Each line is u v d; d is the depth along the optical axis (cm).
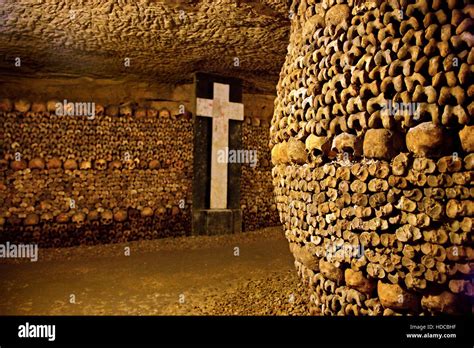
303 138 337
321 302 335
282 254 682
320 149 309
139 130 813
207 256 669
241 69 768
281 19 517
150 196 820
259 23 530
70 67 718
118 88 812
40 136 740
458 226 238
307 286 370
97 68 728
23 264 618
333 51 299
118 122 796
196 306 416
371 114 270
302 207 340
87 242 766
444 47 236
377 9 269
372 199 269
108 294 467
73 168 758
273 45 619
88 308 418
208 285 498
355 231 284
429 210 244
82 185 767
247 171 921
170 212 836
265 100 952
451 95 235
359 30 278
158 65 724
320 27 321
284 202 387
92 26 534
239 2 471
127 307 420
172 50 641
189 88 853
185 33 564
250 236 840
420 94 244
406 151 262
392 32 258
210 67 752
